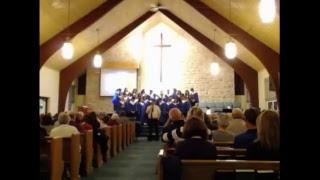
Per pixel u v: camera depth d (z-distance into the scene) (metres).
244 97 18.14
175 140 5.16
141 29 17.72
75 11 11.46
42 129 5.89
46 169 5.13
